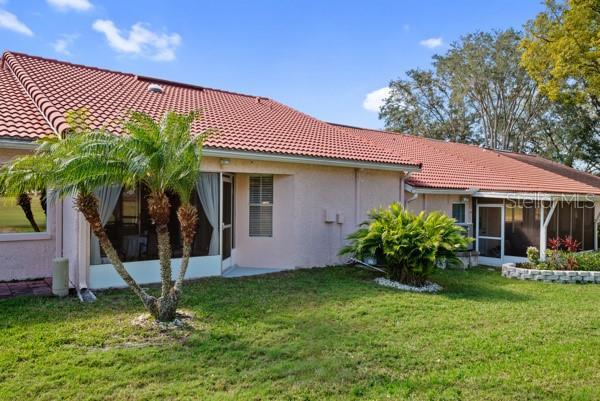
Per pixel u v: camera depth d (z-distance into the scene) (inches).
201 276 454.3
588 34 823.7
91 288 380.2
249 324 290.4
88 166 243.8
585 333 297.1
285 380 209.3
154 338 259.0
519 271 550.6
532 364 238.4
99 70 646.5
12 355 226.4
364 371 222.1
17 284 387.5
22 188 263.1
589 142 1429.6
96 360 223.9
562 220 732.0
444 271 581.3
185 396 190.9
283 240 526.0
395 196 638.5
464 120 1756.9
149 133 266.2
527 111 1614.2
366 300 368.8
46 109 412.8
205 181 456.4
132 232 404.2
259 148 475.8
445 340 272.4
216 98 703.1
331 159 530.6
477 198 740.0
